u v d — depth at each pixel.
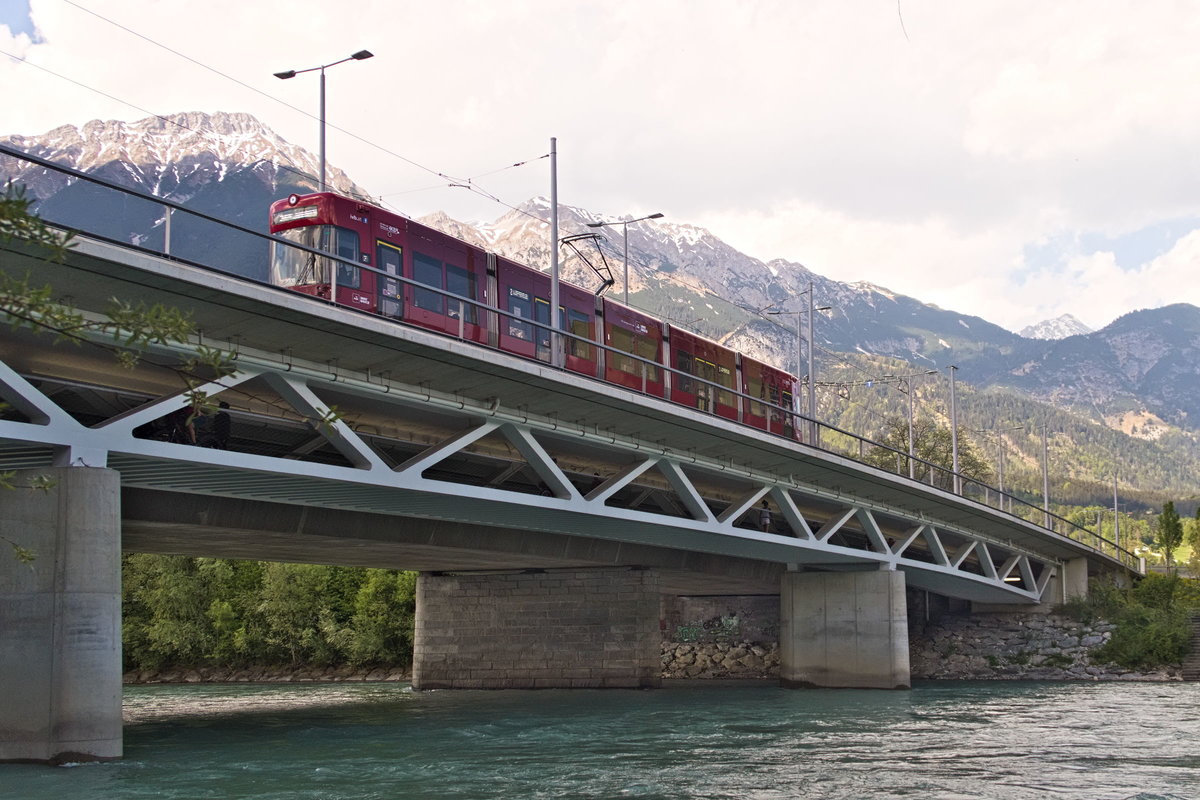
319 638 72.44
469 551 40.62
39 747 21.33
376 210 32.38
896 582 53.12
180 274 21.52
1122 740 32.56
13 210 11.20
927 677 68.81
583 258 48.69
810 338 66.19
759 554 48.53
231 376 24.34
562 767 26.61
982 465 120.25
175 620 74.50
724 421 37.88
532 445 31.97
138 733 34.44
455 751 29.59
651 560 48.44
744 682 63.50
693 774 25.53
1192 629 70.50
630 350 42.44
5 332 21.92
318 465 25.72
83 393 24.55
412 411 30.11
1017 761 27.88
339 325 24.58
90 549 21.58
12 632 21.53
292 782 24.02
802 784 24.12
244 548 39.06
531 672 52.72
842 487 48.62
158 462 23.67
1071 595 75.00
